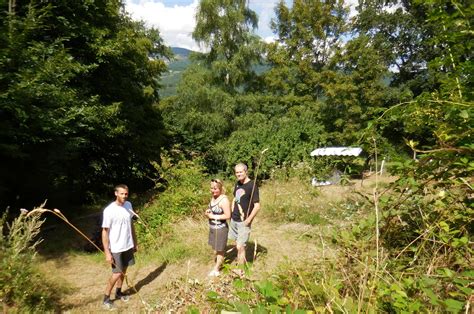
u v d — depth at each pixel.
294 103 27.44
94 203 13.30
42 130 7.90
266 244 6.87
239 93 27.38
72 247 8.01
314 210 8.55
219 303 1.72
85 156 13.46
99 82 12.39
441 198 2.10
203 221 8.81
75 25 10.40
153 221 8.54
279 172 13.19
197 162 17.27
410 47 26.75
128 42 12.80
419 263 1.94
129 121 13.64
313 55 28.80
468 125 2.11
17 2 8.96
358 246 2.09
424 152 2.02
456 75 2.46
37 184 9.52
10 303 4.54
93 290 5.87
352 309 1.58
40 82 7.40
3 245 4.73
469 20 2.53
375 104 23.84
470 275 1.59
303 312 1.46
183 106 25.89
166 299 2.20
